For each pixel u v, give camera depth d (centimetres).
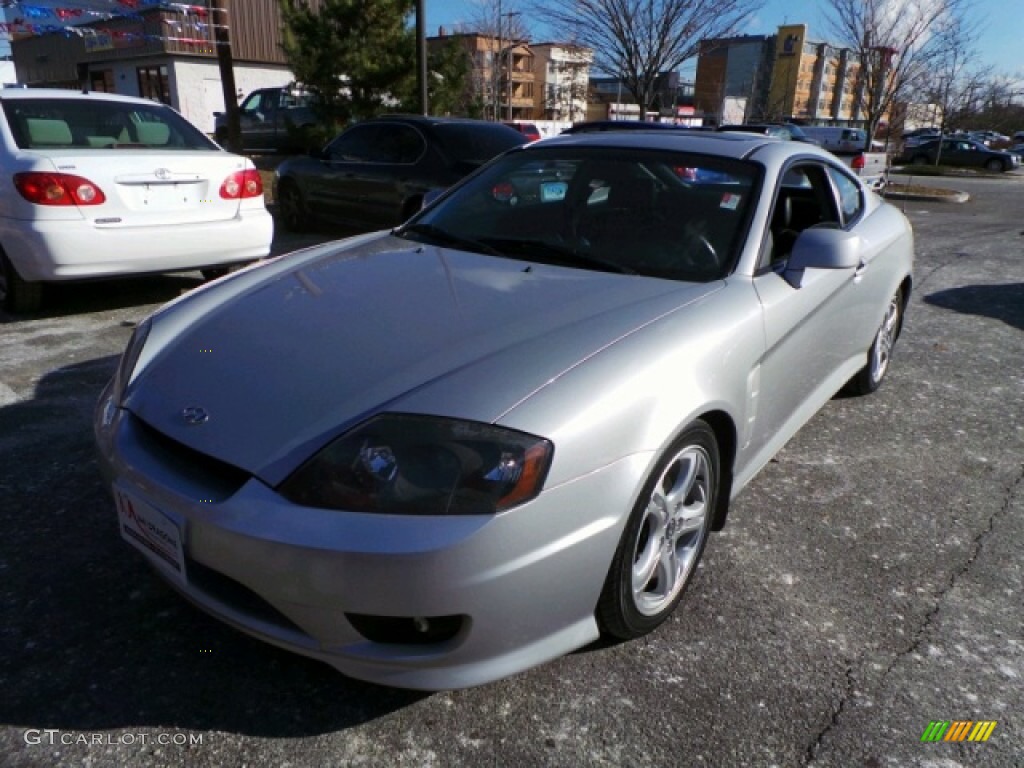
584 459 184
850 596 249
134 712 194
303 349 211
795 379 295
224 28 1120
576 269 265
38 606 231
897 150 2705
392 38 1326
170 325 246
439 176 739
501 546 173
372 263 277
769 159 303
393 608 172
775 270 279
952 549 279
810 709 201
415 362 199
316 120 1393
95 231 481
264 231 570
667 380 206
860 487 324
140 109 568
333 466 175
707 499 238
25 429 350
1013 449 365
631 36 1467
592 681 209
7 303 521
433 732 191
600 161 315
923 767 185
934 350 518
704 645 224
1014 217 1414
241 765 180
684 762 184
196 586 194
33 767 177
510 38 2744
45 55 2775
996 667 219
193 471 192
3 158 483
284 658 214
